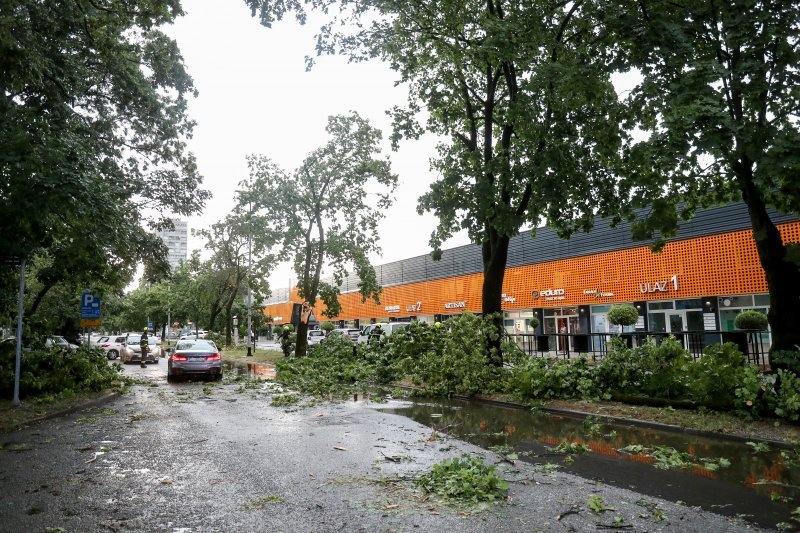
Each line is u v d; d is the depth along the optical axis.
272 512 4.80
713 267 24.25
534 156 12.02
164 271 20.91
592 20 11.65
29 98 12.27
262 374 21.52
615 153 12.36
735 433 7.78
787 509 4.77
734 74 8.80
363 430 8.87
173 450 7.40
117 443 7.92
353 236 26.69
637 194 11.01
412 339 16.69
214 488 5.56
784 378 8.08
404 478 5.88
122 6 12.35
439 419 10.00
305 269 26.77
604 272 29.28
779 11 8.47
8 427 9.12
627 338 18.03
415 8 13.45
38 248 11.44
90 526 4.49
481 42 12.13
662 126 8.64
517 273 35.28
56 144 10.16
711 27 9.66
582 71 10.55
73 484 5.75
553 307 32.47
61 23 12.34
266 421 9.83
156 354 31.31
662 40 9.26
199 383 17.55
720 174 11.25
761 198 9.79
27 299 28.97
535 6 12.52
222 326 58.53
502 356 14.20
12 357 12.55
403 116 15.46
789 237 21.44
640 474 5.98
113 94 16.69
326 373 18.95
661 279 26.34
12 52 10.02
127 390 15.22
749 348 15.62
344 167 25.83
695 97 8.52
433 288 44.25
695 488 5.43
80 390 13.66
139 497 5.28
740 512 4.71
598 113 12.08
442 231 14.81
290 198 25.48
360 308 56.91
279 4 9.52
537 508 4.84
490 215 12.35
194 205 20.36
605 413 9.72
